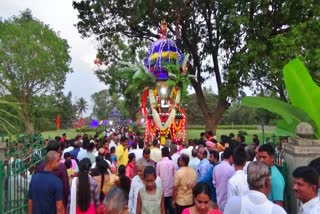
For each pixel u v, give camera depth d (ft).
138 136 65.10
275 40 71.51
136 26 92.94
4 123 33.12
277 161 28.19
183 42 94.32
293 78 26.58
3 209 22.82
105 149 40.57
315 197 12.51
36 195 19.92
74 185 20.29
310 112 26.22
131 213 21.76
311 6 75.87
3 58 148.36
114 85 146.20
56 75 159.53
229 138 39.55
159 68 70.44
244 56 76.43
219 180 22.41
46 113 176.96
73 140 48.42
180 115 71.36
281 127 28.40
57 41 164.55
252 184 12.44
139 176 21.94
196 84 94.99
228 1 79.61
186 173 26.02
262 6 77.51
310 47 71.15
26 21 166.40
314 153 22.45
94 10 90.79
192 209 14.60
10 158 28.09
